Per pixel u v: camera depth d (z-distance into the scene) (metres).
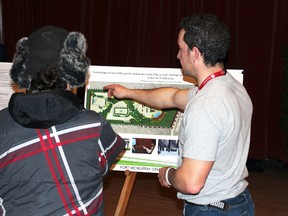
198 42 1.52
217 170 1.50
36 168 1.18
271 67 4.30
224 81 1.54
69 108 1.20
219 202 1.52
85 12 5.06
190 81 2.34
